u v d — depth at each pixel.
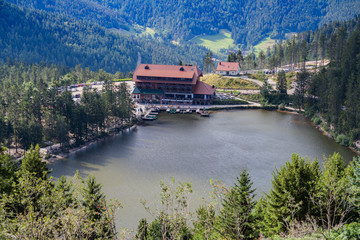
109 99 144.12
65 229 30.17
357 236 32.62
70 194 48.81
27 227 28.77
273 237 40.97
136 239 37.91
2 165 54.62
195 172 97.00
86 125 126.25
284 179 44.88
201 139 130.38
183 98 189.00
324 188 41.28
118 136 135.12
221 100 190.00
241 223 41.56
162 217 34.03
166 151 116.19
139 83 191.62
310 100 171.88
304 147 120.25
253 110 183.12
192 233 43.59
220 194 37.62
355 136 120.31
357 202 40.22
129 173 96.69
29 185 37.78
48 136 122.50
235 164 103.50
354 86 146.00
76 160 107.25
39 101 132.62
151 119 161.12
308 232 37.44
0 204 34.22
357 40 180.50
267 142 126.25
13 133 112.31
